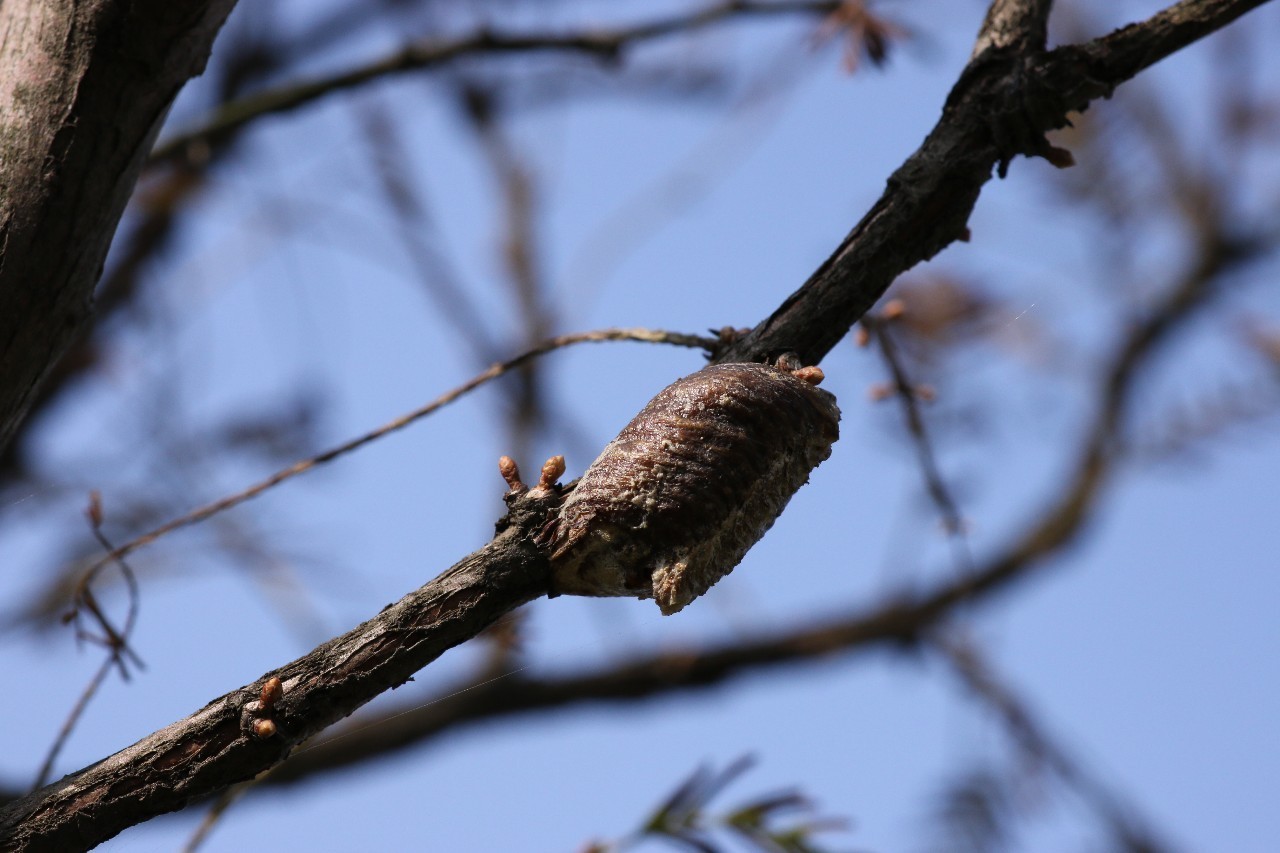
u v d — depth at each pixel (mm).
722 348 1646
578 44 2301
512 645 1684
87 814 1618
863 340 1703
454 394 1660
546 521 1622
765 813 1688
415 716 3189
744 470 1620
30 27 1635
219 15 1637
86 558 2445
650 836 1687
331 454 1665
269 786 2990
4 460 2521
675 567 1618
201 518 1666
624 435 1623
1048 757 2688
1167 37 1640
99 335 2686
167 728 1621
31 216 1631
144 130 1637
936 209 1638
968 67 1642
